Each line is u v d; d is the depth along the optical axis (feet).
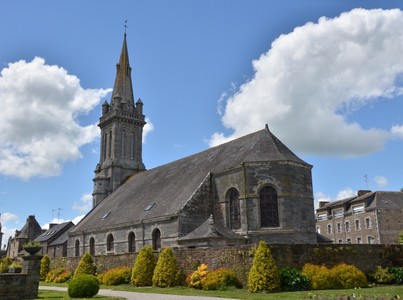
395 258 84.74
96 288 71.05
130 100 205.46
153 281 87.56
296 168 108.68
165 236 113.80
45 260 135.13
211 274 77.15
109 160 193.67
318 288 71.92
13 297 69.51
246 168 108.68
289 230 102.58
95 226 150.92
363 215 206.80
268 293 67.26
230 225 111.65
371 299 56.08
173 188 134.21
